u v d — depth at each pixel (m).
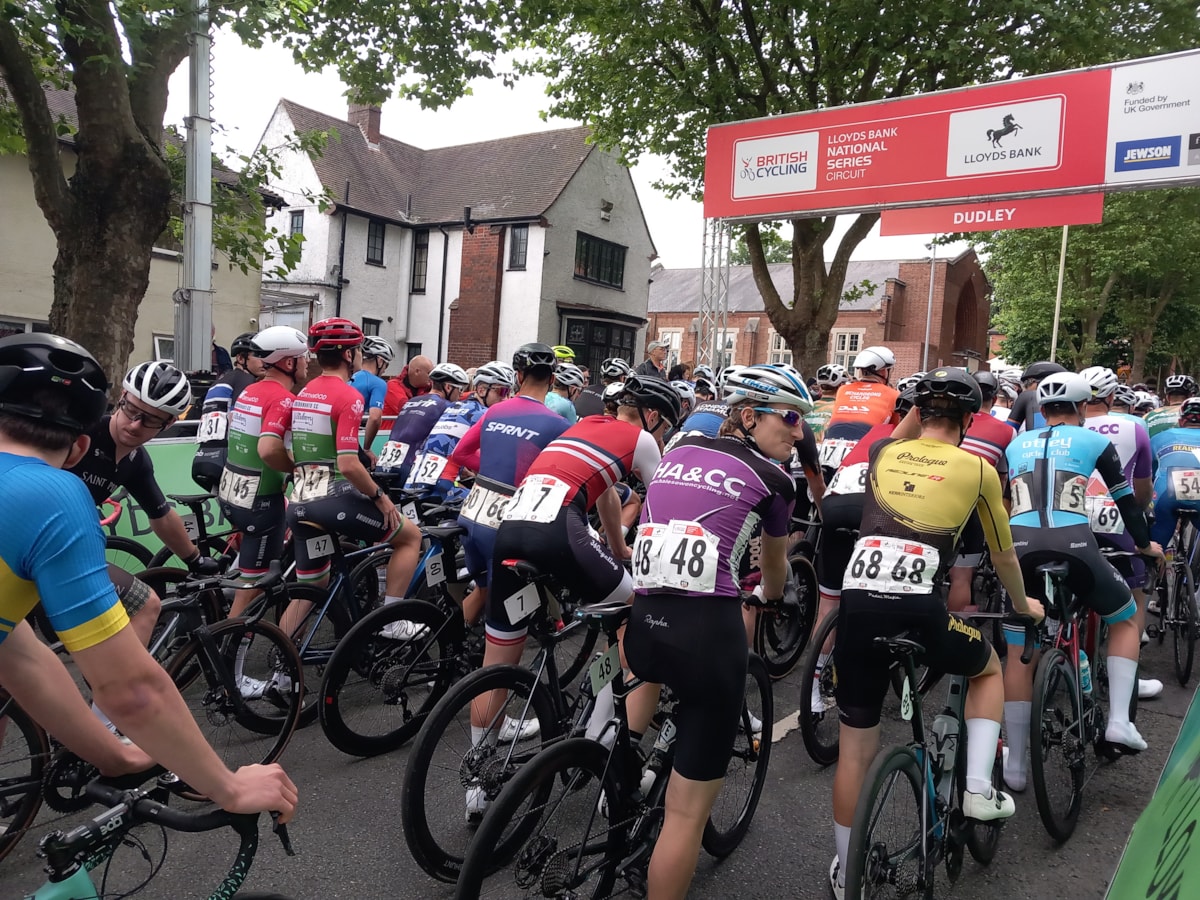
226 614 4.29
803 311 14.53
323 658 3.97
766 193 10.61
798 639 4.97
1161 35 12.17
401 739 3.75
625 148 15.75
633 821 2.52
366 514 3.99
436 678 3.79
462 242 22.03
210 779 1.42
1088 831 3.32
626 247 23.97
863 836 2.16
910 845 2.44
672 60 14.52
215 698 3.34
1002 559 2.64
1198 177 7.94
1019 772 3.45
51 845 1.43
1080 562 3.41
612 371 7.39
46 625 3.75
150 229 7.48
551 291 21.48
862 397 5.42
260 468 4.16
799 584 4.95
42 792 2.75
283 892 2.70
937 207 9.56
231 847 2.95
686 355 41.06
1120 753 3.66
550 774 2.27
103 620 1.32
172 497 4.39
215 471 5.08
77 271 7.29
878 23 11.85
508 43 11.04
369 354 6.83
